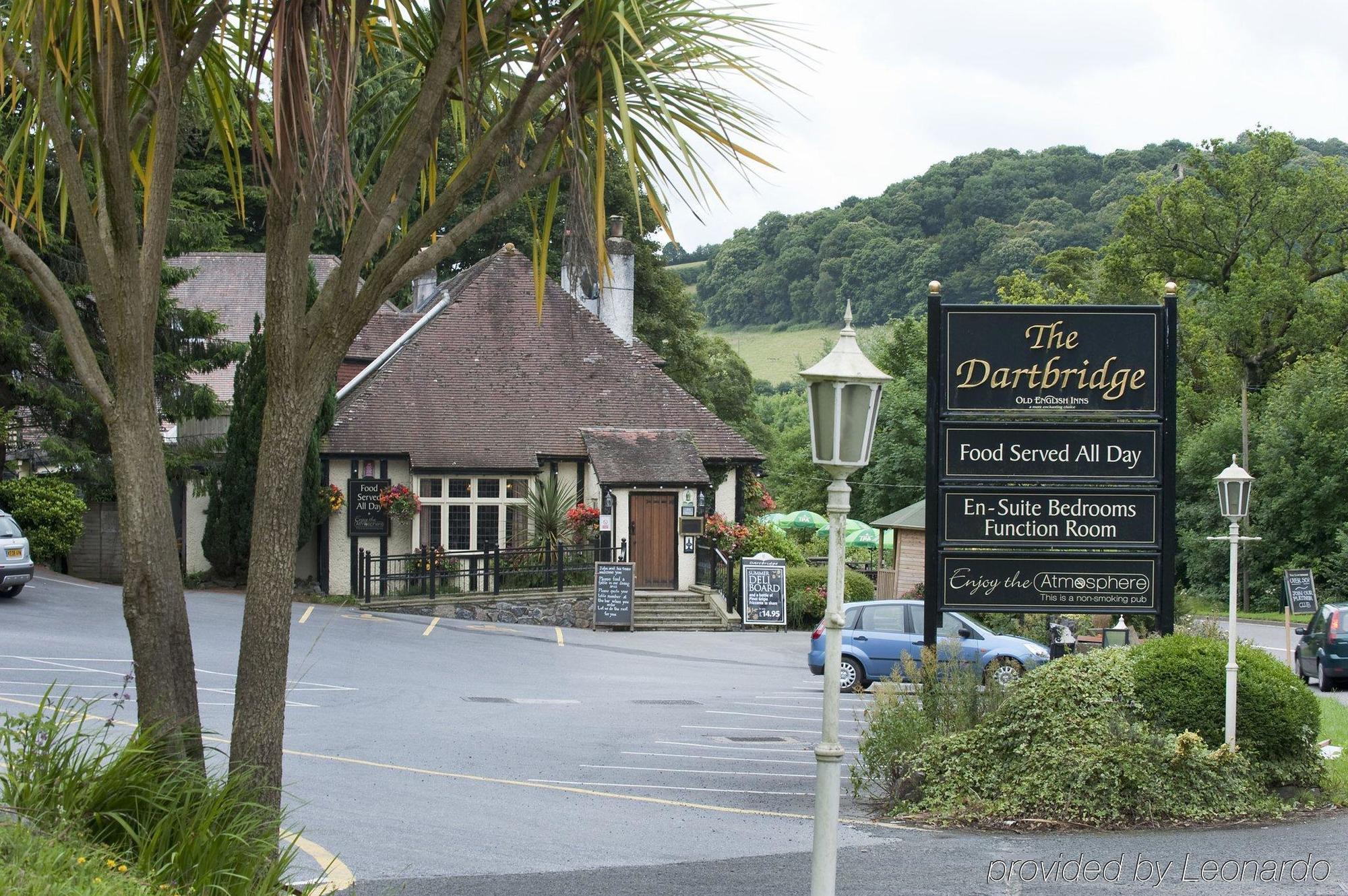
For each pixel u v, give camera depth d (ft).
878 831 34.14
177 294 140.05
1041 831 34.17
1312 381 160.35
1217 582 163.43
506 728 52.80
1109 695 36.73
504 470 109.70
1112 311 40.09
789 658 87.35
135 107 25.43
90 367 21.90
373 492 107.04
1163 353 40.06
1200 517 165.68
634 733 52.31
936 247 355.15
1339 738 47.14
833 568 21.81
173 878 19.63
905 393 194.59
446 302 122.52
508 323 119.65
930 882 28.43
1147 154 355.15
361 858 29.73
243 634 21.98
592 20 22.77
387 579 104.22
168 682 21.99
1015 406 40.29
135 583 21.84
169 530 22.34
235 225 163.22
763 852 31.63
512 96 25.80
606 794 39.45
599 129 23.47
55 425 105.81
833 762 21.06
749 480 121.39
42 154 24.57
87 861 18.72
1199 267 185.57
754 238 434.71
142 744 21.39
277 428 22.13
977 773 36.52
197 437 112.98
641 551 110.11
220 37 25.31
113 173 21.81
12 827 18.81
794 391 331.16
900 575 131.23
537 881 28.14
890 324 228.02
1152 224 185.68
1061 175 359.87
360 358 122.01
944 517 40.27
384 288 22.80
